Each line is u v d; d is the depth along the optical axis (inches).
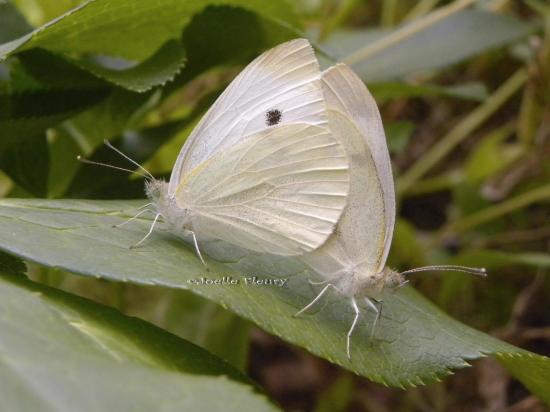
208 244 3.9
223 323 5.6
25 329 2.6
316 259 3.9
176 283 3.0
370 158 3.7
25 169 4.6
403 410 7.1
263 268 3.9
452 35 6.2
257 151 3.9
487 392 6.7
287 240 3.9
